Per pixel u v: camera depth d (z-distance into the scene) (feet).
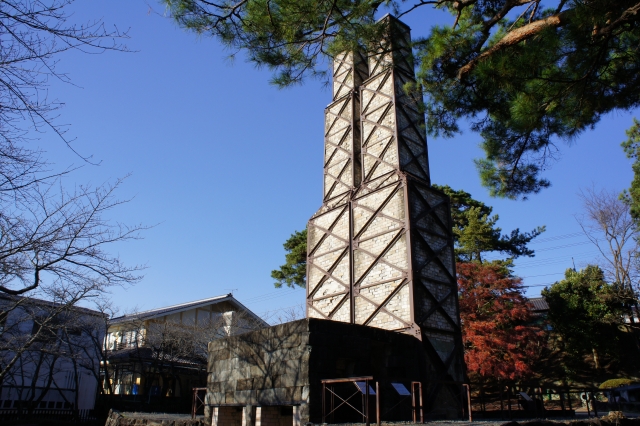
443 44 35.83
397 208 58.85
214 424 49.60
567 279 125.29
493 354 88.33
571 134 36.17
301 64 38.96
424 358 49.83
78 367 86.63
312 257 68.33
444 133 40.88
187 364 95.71
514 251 112.16
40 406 80.64
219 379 50.85
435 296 55.77
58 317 67.31
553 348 120.16
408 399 45.85
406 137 66.54
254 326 114.73
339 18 36.45
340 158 72.84
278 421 45.19
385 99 69.21
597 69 32.76
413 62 38.93
